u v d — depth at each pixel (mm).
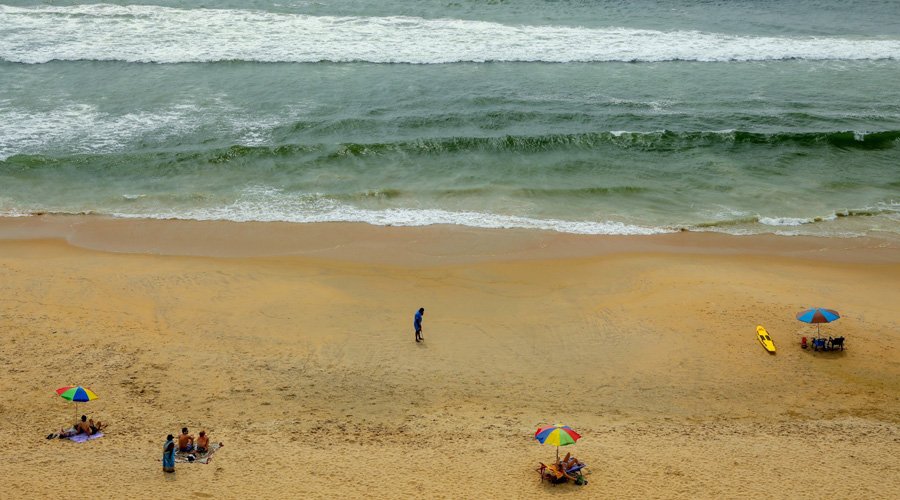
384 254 29953
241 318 25297
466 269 29000
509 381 22250
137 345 23406
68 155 36469
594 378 22484
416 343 24125
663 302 26828
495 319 25734
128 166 35969
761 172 37438
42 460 17328
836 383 22281
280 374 22219
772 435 19516
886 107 43750
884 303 26906
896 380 22406
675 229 32469
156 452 18047
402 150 38000
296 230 31672
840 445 18922
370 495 16156
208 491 16156
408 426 19828
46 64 45719
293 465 17484
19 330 23766
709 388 22016
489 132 39938
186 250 29969
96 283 27156
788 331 25000
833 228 32719
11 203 33094
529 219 32938
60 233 31000
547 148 38656
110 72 45188
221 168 36219
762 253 30703
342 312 25875
